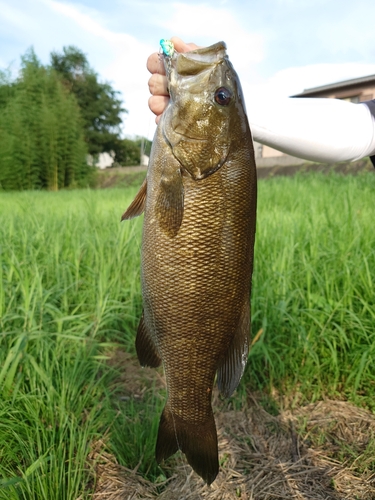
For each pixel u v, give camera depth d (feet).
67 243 3.52
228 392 1.29
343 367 2.39
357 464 1.89
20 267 2.79
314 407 2.25
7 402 1.87
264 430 2.10
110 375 2.39
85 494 1.67
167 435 1.34
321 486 1.79
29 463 1.72
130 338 2.68
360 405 2.24
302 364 2.38
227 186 1.20
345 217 3.74
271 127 1.34
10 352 1.90
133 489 1.74
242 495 1.75
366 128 1.42
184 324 1.23
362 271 2.71
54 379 2.11
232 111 1.21
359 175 8.47
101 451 1.89
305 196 5.89
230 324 1.26
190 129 1.20
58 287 2.72
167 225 1.20
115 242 3.39
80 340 2.50
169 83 1.24
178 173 1.20
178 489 1.76
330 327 2.51
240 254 1.23
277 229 3.56
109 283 2.91
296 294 2.62
